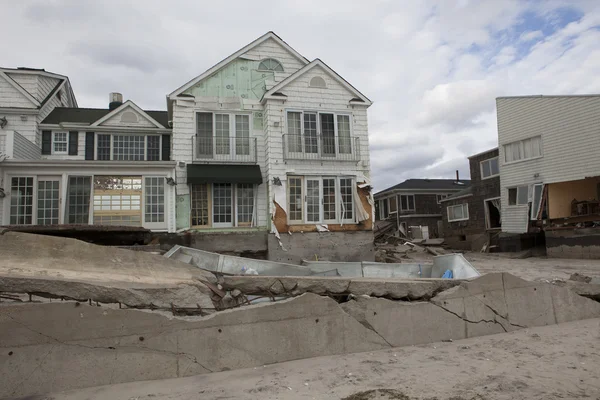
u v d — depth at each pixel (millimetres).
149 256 5695
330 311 5332
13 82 16984
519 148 22156
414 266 9797
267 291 5660
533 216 20984
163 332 4531
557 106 20078
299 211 16312
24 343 4066
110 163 14398
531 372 4449
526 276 12469
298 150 16484
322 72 17094
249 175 15875
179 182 15562
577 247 18094
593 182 21047
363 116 17391
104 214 14422
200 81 16531
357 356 5207
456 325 6082
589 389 3945
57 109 19375
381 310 5641
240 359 4805
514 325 6527
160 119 19531
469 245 26984
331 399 3811
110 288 4590
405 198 35312
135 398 3906
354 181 16922
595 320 7004
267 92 16328
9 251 4977
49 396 3986
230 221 16016
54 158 17219
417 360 4992
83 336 4258
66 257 5223
